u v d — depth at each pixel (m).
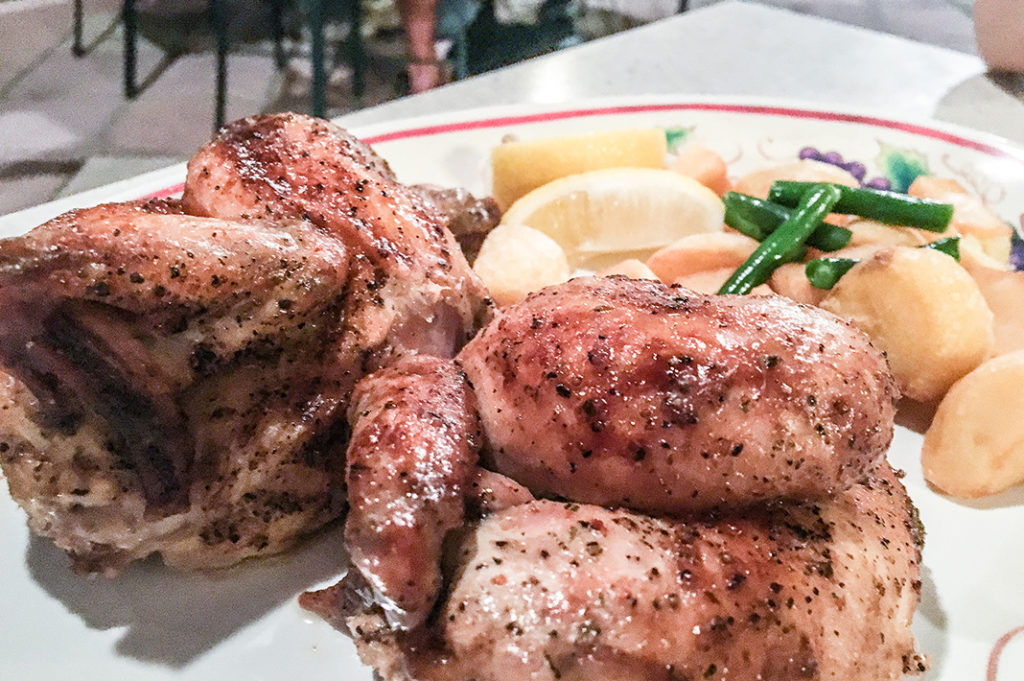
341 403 0.21
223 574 0.22
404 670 0.18
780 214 0.30
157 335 0.20
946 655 0.21
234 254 0.20
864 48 0.49
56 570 0.21
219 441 0.21
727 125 0.38
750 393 0.18
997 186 0.35
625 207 0.32
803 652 0.17
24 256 0.18
